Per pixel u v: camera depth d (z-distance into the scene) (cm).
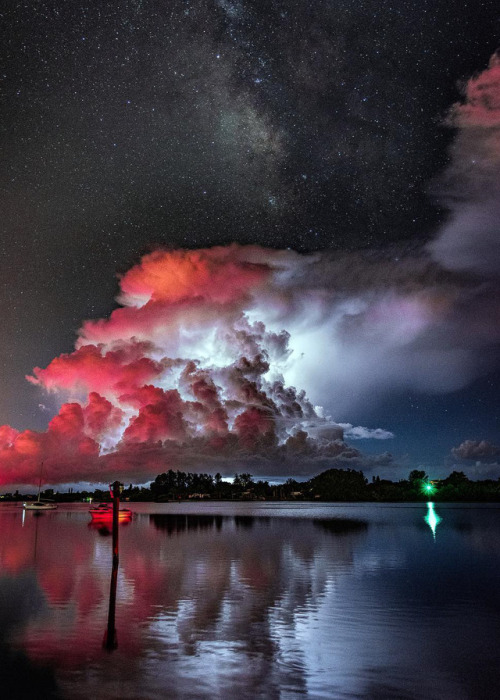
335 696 1488
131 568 3628
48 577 3269
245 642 1936
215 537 6088
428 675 1630
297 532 6800
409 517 10938
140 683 1577
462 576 3241
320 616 2288
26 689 1543
